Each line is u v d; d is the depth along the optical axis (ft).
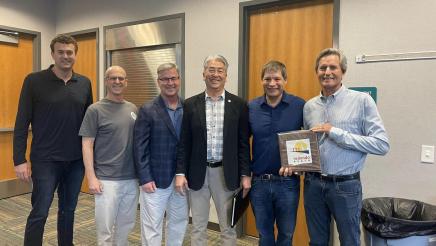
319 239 6.84
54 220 11.83
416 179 8.04
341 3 8.79
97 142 7.68
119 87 7.72
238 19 10.60
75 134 8.27
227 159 7.12
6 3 14.21
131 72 13.65
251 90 10.83
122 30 13.55
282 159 6.71
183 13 11.80
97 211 7.65
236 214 7.23
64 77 8.16
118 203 7.80
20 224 11.54
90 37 15.06
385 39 8.25
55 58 7.95
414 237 6.50
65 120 8.08
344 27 8.77
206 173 7.34
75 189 8.63
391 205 7.78
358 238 6.47
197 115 7.21
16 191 14.90
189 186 7.34
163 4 12.34
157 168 7.34
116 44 13.82
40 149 8.00
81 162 8.57
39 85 7.93
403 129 8.13
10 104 14.74
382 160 8.41
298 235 10.12
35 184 8.05
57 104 7.98
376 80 8.39
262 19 10.50
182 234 7.82
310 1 9.62
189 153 7.36
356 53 8.63
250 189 7.30
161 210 7.48
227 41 10.87
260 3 10.12
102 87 14.52
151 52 12.96
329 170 6.44
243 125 7.28
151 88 13.08
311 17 9.64
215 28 11.10
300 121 7.06
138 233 10.87
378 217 6.82
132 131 7.80
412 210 7.57
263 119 7.07
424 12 7.79
